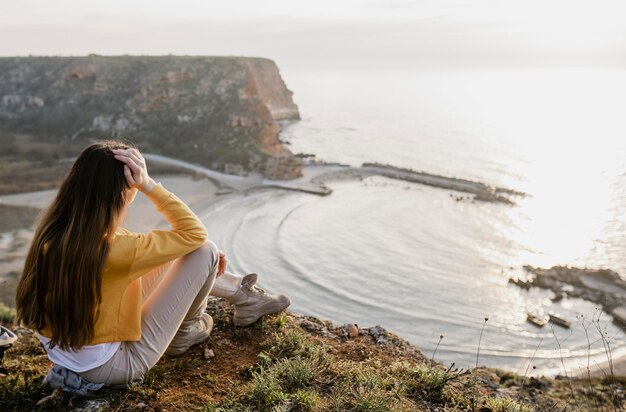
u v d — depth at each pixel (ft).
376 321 130.00
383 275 162.20
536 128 634.02
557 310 131.54
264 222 214.69
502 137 555.28
